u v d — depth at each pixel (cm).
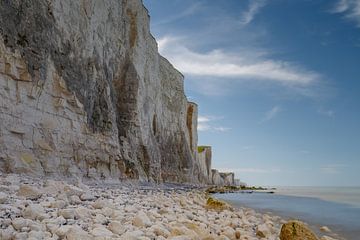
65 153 1853
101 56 2666
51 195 942
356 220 1565
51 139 1730
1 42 1451
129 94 3228
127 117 3177
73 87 2006
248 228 1138
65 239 556
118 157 2548
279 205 2550
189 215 1159
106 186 1934
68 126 1919
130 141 3077
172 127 5625
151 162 3466
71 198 941
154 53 4509
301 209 2180
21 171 1445
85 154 2094
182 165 5628
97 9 2655
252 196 4147
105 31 2861
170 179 5056
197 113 7500
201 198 2409
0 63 1438
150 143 3625
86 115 2147
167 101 5578
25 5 1661
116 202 1105
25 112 1552
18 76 1527
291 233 904
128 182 2609
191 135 7031
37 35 1714
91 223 690
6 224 576
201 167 8069
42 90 1689
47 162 1655
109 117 2495
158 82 4712
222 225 1109
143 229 719
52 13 1922
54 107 1808
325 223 1455
